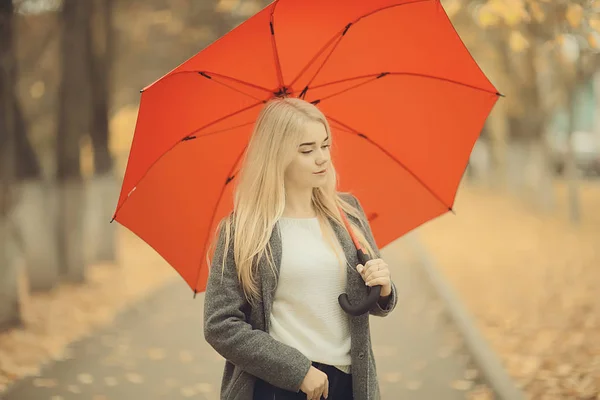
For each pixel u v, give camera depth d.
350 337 4.17
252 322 4.15
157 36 26.23
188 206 4.77
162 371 10.27
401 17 4.63
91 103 22.41
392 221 5.24
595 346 10.63
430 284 17.98
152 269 21.62
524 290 16.14
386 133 5.11
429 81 4.96
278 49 4.52
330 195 4.41
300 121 4.17
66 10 18.58
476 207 40.25
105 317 14.35
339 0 4.38
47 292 17.38
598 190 46.12
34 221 17.31
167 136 4.47
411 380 9.62
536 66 29.55
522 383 9.02
